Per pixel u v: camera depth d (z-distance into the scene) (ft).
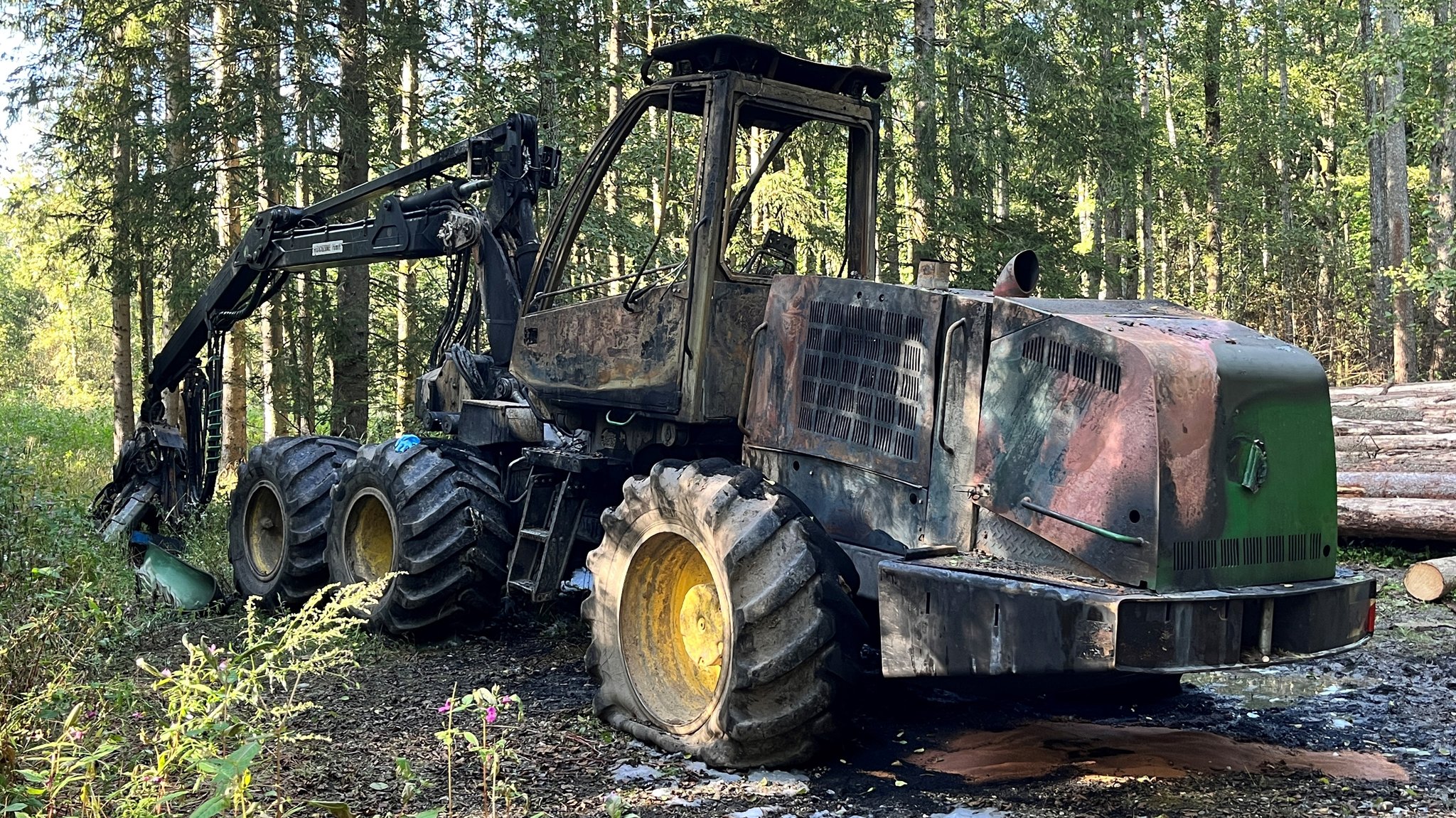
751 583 14.07
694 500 14.87
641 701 15.65
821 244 55.77
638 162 54.29
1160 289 129.90
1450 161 72.90
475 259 23.75
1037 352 13.58
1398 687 19.12
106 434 72.02
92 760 9.94
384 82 48.26
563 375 19.60
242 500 25.75
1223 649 12.43
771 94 17.30
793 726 13.80
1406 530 30.50
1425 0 73.46
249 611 12.46
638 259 50.62
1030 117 59.47
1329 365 93.61
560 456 20.12
